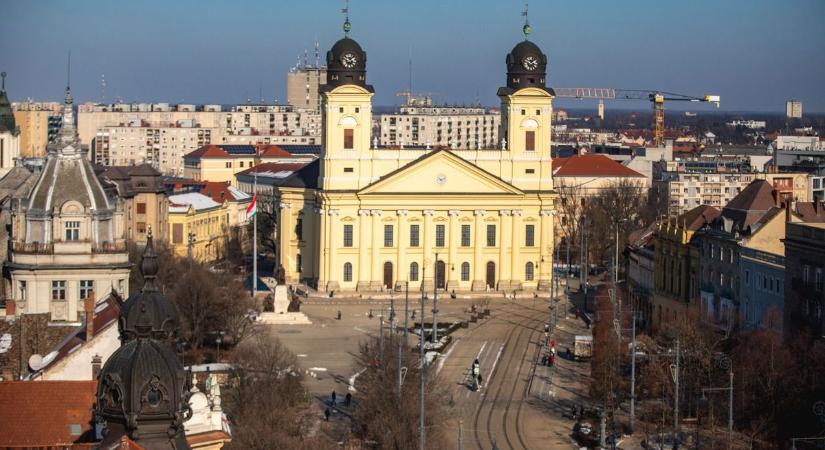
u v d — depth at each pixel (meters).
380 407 185.00
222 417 128.88
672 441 192.88
